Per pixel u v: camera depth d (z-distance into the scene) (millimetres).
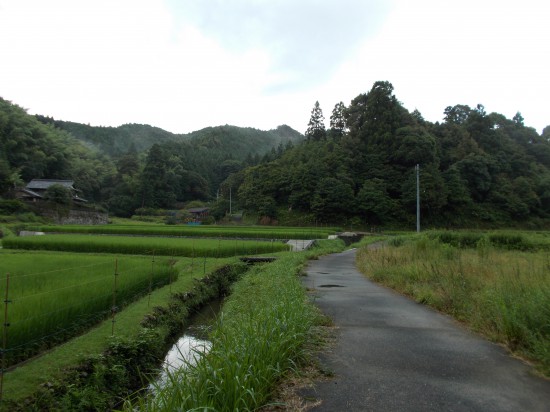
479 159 69500
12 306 6258
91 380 5324
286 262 15859
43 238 23516
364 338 5625
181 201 101250
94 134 177375
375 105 75625
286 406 3447
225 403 3148
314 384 3938
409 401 3531
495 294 6418
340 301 8547
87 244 21406
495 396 3633
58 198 57625
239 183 91625
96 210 68500
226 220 76688
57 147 78875
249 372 3475
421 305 8125
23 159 69375
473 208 67000
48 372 5016
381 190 65312
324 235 35531
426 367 4426
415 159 67250
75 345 6098
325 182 66688
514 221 66688
